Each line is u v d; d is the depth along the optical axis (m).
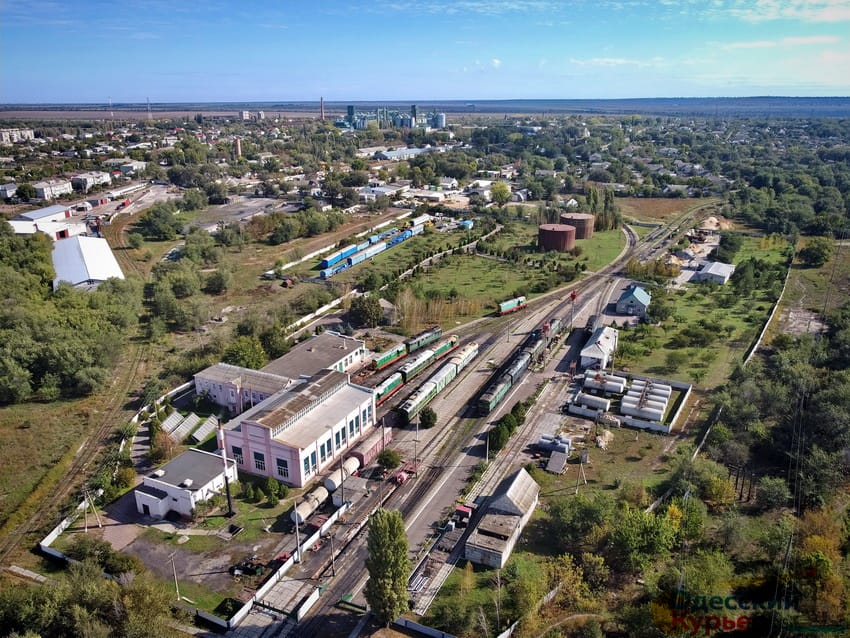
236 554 71.44
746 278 165.38
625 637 59.84
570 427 99.88
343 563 70.75
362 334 136.38
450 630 60.44
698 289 167.25
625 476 85.88
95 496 81.00
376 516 59.97
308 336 130.50
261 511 78.88
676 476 81.81
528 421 101.69
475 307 152.75
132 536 74.25
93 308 136.88
